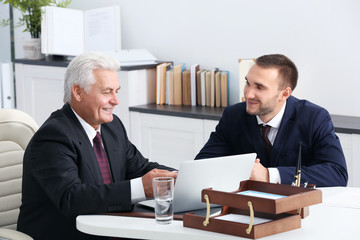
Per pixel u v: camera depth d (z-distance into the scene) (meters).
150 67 4.55
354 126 3.47
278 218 1.90
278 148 2.73
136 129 4.43
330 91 3.93
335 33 3.86
